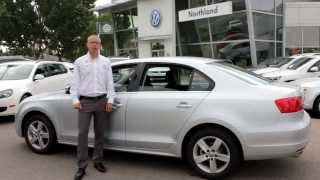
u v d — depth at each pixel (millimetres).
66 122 6949
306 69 14133
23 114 7418
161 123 6117
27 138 7484
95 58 6055
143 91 6344
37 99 7312
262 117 5590
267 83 5977
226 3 23656
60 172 6363
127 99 6352
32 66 12297
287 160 6848
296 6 24953
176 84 6191
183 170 6391
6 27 28500
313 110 11227
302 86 11273
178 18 27922
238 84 5844
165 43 28562
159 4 28438
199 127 5926
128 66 6578
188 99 5949
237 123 5637
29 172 6375
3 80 11625
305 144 5781
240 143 5672
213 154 5871
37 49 30172
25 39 29375
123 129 6402
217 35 25188
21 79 11711
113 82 6465
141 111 6230
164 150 6156
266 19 24031
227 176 5906
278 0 24781
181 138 6000
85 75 6008
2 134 9164
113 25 35125
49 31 29422
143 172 6324
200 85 6020
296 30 25141
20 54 29500
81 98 6062
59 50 30359
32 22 29203
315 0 26688
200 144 5930
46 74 12719
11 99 10758
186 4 27328
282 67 15125
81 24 29672
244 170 6348
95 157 6352
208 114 5777
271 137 5555
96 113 6133
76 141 6906
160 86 6273
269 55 24422
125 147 6434
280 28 25141
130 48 33562
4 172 6387
